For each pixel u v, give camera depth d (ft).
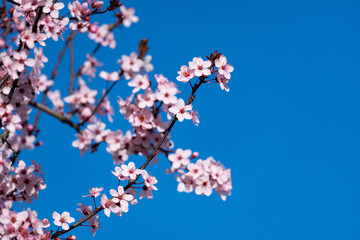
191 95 15.20
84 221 15.66
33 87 13.19
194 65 15.02
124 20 12.20
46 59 13.92
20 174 14.64
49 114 12.45
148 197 15.38
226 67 15.25
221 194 13.93
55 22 16.65
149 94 12.85
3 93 13.87
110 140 12.57
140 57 12.30
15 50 15.37
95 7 15.05
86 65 12.12
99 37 12.30
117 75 12.24
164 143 13.97
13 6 15.69
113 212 15.64
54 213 15.84
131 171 15.11
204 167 13.57
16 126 12.98
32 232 14.28
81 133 12.50
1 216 13.51
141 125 12.93
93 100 12.21
